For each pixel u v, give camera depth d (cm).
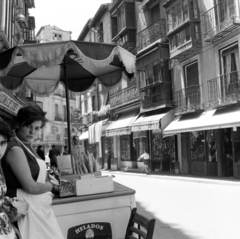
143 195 1099
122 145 2606
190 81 1783
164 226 645
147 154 1992
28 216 239
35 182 245
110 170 2631
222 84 1517
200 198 966
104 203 340
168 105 1872
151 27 2055
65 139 5281
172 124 1778
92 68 593
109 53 423
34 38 2675
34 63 382
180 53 1738
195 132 1712
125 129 2234
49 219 252
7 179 243
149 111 2077
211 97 1571
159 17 2103
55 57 389
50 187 259
